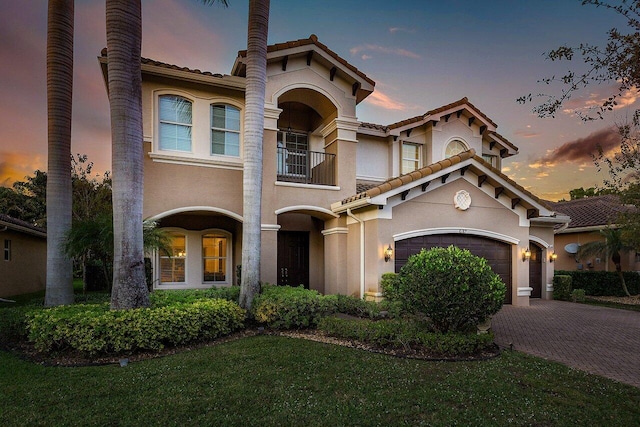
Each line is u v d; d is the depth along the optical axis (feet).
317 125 52.80
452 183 42.98
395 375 18.98
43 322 22.68
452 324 24.93
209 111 41.27
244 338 26.96
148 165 38.34
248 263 31.60
